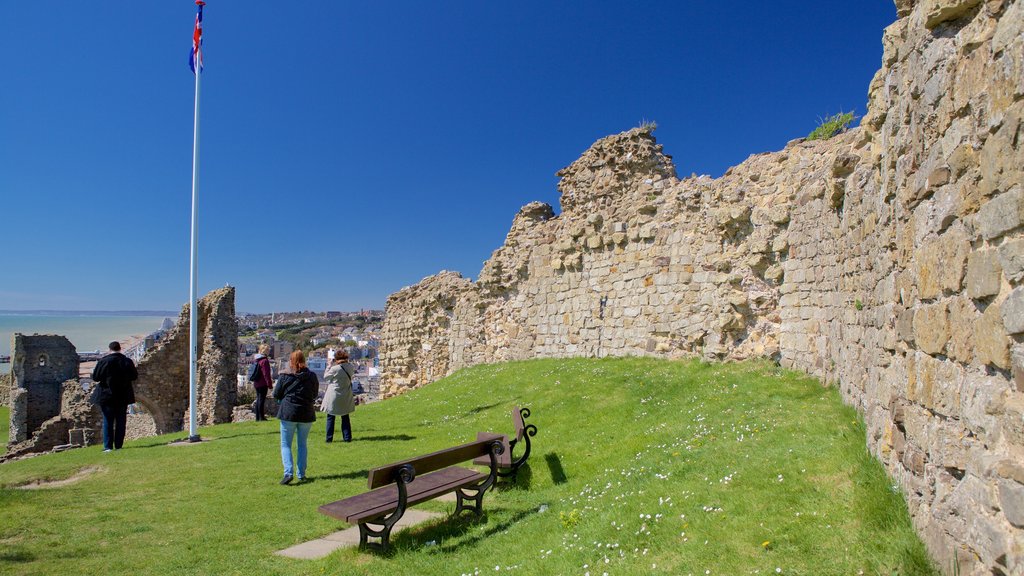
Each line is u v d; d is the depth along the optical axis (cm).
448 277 2786
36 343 3950
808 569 460
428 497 739
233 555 707
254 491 982
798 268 1327
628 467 869
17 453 3011
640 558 551
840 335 1048
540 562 595
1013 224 315
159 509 889
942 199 420
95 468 1246
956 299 393
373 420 1734
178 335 3356
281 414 1028
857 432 762
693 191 1662
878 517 502
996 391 335
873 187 708
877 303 651
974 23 373
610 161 1958
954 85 399
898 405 534
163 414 3278
